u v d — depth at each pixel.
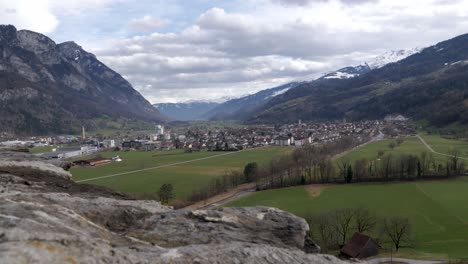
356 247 64.44
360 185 121.75
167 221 25.39
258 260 19.91
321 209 93.19
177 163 191.62
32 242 15.77
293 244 25.55
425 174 129.50
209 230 24.42
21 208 20.44
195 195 110.75
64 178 42.59
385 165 134.00
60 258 15.30
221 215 26.81
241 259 19.53
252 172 136.00
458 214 88.00
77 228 20.20
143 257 17.73
